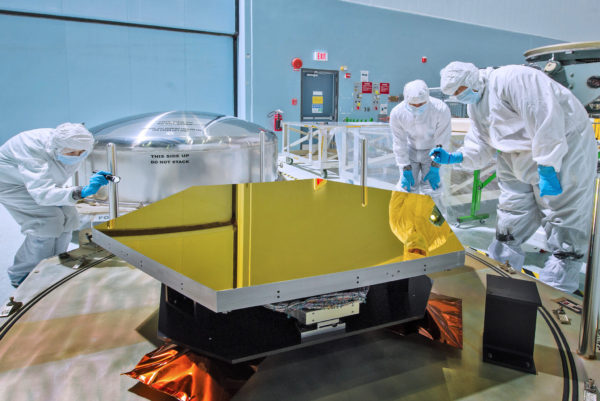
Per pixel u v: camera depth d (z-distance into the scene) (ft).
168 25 22.54
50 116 21.07
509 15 28.96
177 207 5.03
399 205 5.31
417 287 4.22
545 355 3.67
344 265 3.44
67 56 20.83
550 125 6.39
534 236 11.37
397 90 28.12
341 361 3.58
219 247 3.80
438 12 26.50
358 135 14.47
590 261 3.46
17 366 3.39
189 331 3.39
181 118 10.42
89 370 3.36
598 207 3.36
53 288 4.83
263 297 2.99
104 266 5.46
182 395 3.03
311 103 26.11
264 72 24.03
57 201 7.39
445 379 3.34
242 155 10.18
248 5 22.98
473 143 8.59
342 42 25.66
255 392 3.18
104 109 22.17
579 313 4.41
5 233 12.50
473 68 7.33
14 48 19.77
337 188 6.15
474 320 4.23
